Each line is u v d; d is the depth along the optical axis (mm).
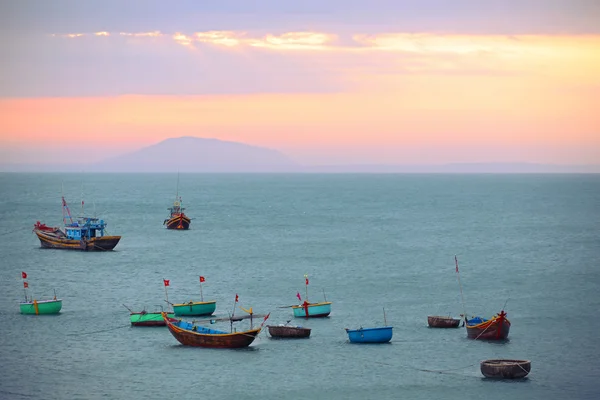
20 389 73438
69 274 142500
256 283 132500
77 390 73188
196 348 87500
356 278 137750
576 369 79062
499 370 75875
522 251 176250
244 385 74500
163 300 116688
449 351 85562
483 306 110812
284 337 91812
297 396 71625
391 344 88625
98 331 95562
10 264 155625
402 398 70938
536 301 114125
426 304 112688
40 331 95500
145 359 82938
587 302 113062
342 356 83750
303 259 164125
